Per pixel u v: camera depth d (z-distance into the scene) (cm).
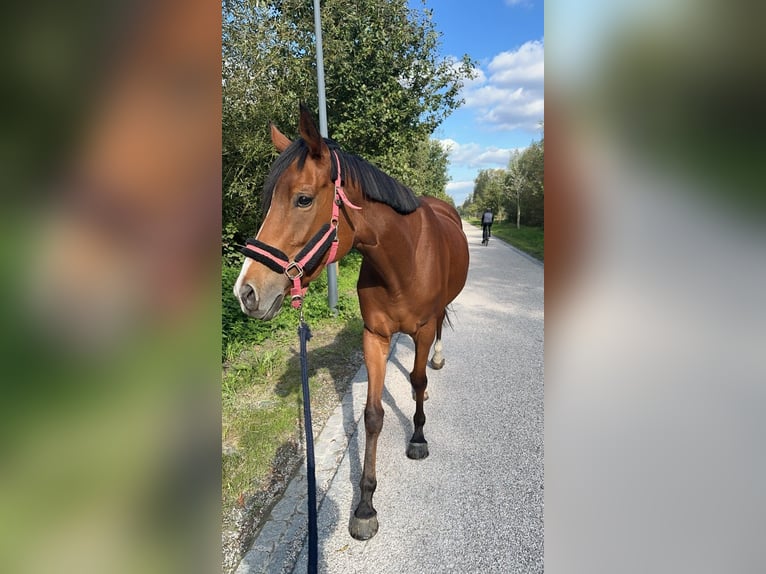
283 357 410
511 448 264
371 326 214
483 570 177
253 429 278
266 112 584
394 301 205
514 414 307
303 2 661
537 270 1004
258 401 321
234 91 546
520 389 350
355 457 254
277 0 649
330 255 162
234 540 191
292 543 189
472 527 200
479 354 437
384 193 182
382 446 267
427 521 204
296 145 157
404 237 193
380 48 722
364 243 181
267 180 158
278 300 154
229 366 376
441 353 427
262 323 470
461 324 552
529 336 498
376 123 739
